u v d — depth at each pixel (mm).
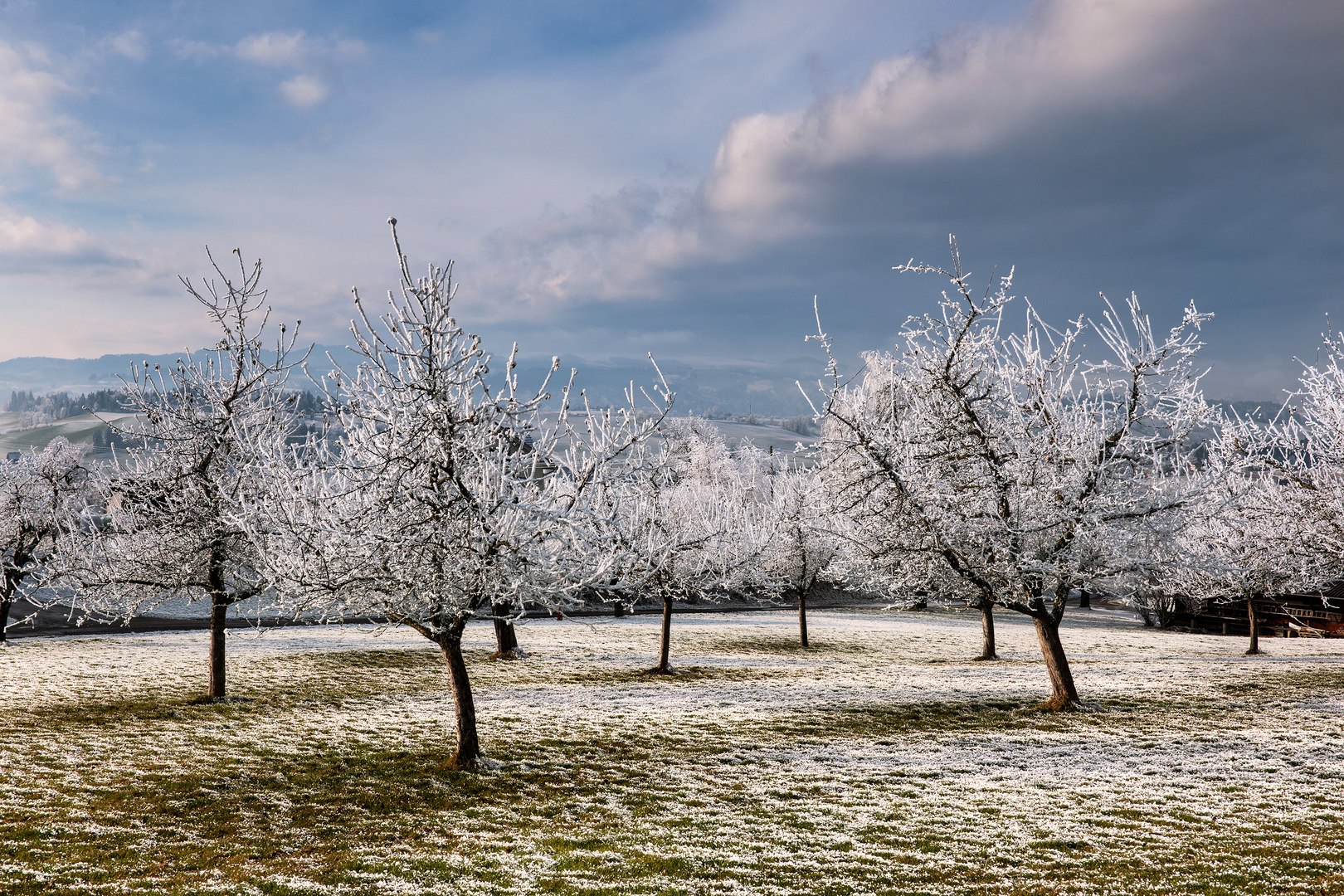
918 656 33438
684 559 27594
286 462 15984
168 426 20344
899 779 14836
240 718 19312
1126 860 10641
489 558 14055
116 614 22391
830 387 18875
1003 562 18859
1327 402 21922
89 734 17250
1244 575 27984
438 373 14297
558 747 17188
